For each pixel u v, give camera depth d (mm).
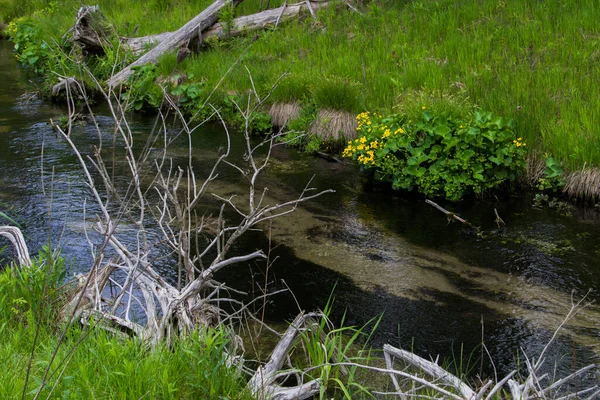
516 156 8984
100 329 4344
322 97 11078
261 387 3912
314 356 4516
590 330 5723
